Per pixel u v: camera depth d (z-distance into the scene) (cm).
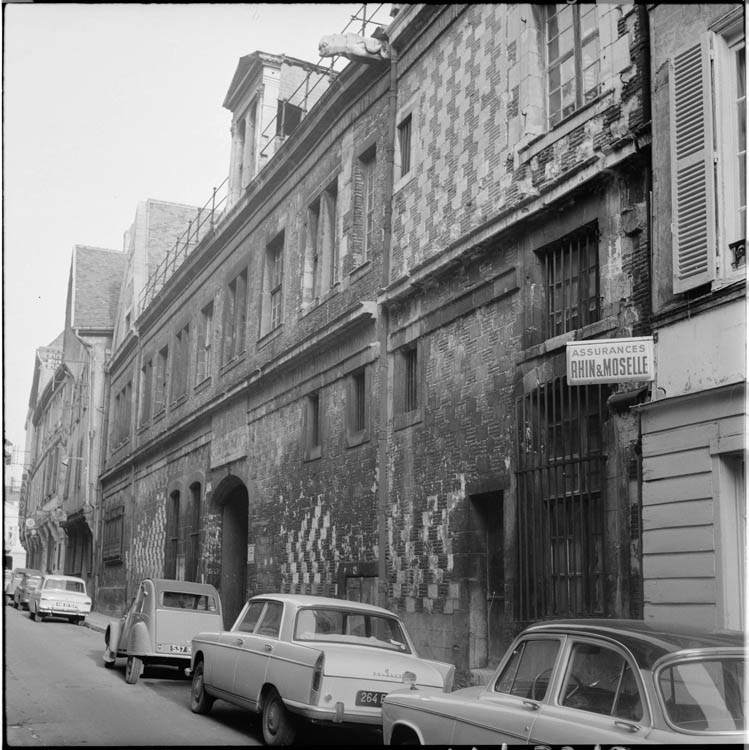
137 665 1449
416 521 1454
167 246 3916
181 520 2900
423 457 1458
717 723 481
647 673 504
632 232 1036
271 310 2338
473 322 1359
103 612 3825
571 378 965
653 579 910
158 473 3256
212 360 2727
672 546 891
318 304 1952
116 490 3934
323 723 884
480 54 1415
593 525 1037
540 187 1199
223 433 2559
